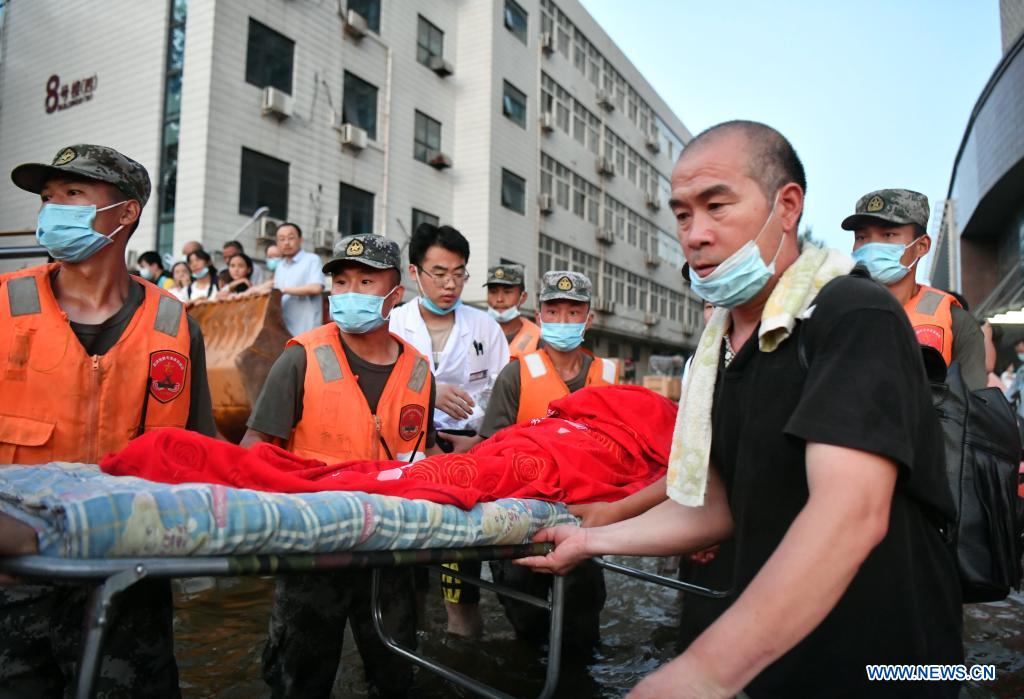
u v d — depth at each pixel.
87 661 1.15
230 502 1.38
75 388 2.26
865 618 1.30
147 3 14.09
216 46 13.41
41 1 15.94
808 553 1.14
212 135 13.30
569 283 3.73
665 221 34.47
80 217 2.25
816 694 1.32
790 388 1.33
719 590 1.80
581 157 26.19
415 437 3.00
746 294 1.45
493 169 20.28
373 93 17.27
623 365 28.38
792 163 1.46
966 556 2.01
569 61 25.42
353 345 2.98
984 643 3.34
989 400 2.22
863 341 1.23
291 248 7.09
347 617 2.67
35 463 2.22
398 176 17.86
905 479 1.23
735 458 1.48
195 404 2.59
